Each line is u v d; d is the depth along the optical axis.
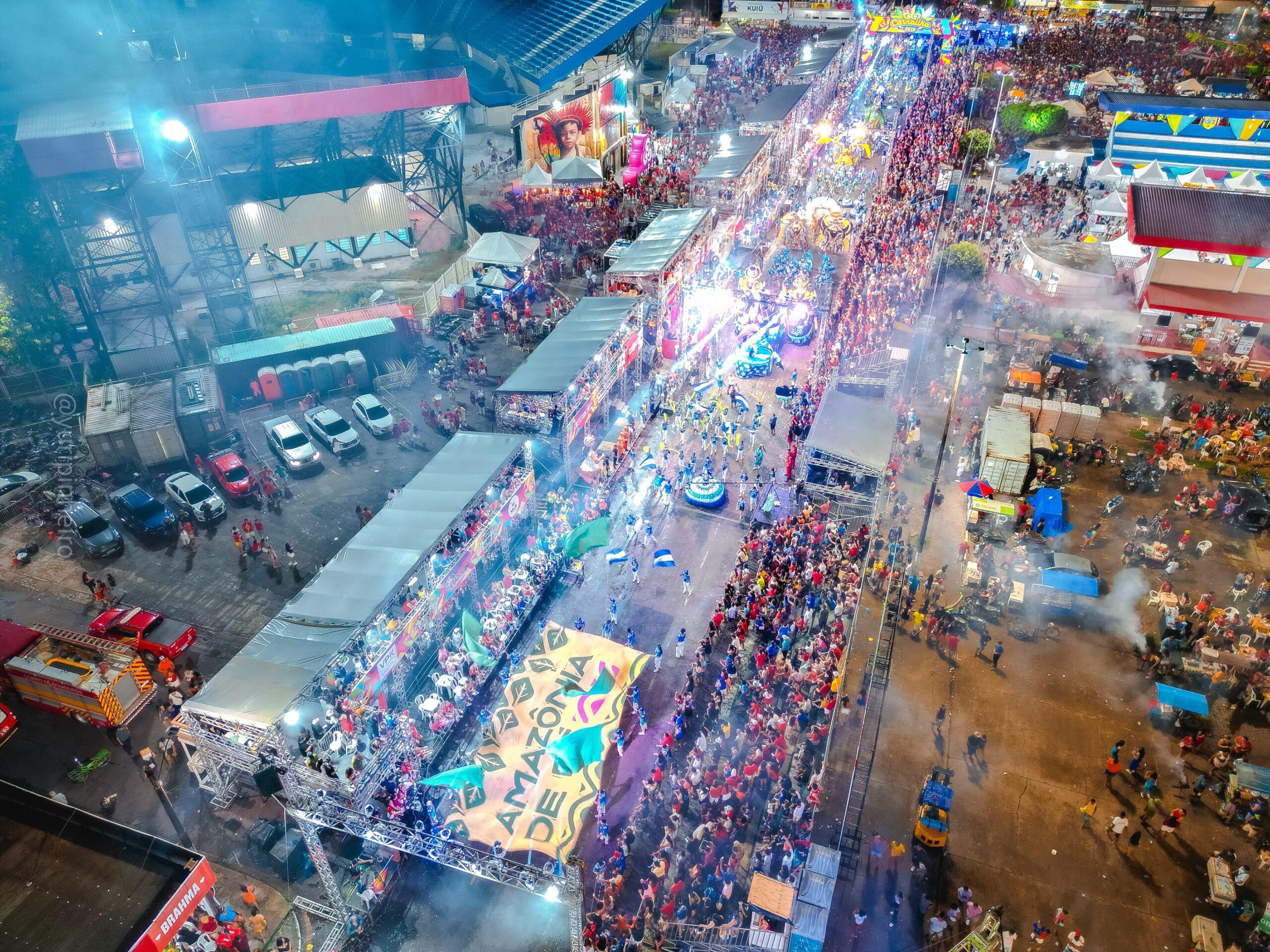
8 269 46.97
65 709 30.06
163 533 38.28
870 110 83.44
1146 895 24.42
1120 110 69.50
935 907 23.94
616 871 24.61
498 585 33.66
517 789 25.50
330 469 42.91
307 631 25.91
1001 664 31.73
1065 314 51.75
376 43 82.75
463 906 24.30
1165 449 41.69
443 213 65.00
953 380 46.72
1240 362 47.03
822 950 22.53
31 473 41.16
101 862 19.00
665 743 27.72
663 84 92.62
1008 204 64.81
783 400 46.44
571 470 40.25
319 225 60.31
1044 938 23.11
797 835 25.62
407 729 25.95
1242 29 102.19
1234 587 34.41
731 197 56.78
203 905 21.39
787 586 33.25
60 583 36.03
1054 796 27.16
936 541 37.03
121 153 43.88
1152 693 30.70
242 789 27.41
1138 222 48.25
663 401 46.16
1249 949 23.33
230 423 46.00
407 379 49.22
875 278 55.62
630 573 35.69
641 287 46.09
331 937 23.09
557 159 73.31
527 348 52.44
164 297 50.66
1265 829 26.03
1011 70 86.75
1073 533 37.69
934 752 28.50
